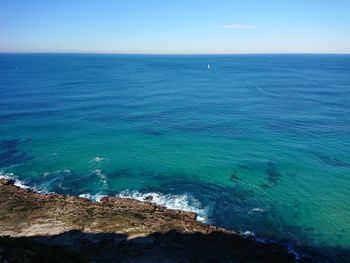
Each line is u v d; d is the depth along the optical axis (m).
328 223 36.22
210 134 66.44
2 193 39.09
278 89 130.25
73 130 68.88
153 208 36.97
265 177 46.69
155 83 150.75
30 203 36.59
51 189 43.47
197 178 46.50
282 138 63.53
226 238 31.55
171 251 28.39
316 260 30.52
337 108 90.50
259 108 91.56
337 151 56.28
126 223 32.19
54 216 33.38
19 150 57.03
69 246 27.84
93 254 27.00
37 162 51.88
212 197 41.47
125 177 46.91
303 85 143.00
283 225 35.81
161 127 71.62
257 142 61.19
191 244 29.83
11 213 33.62
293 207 39.22
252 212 38.28
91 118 79.19
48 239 28.81
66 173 48.16
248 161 52.06
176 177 46.78
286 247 32.22
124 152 56.19
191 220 34.72
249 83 151.62
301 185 44.44
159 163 51.56
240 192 42.62
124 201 38.59
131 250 28.00
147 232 30.86
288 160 52.47
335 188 43.66
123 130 69.12
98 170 49.06
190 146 59.16
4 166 50.34
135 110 88.94
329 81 158.88
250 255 29.30
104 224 31.86
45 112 85.06
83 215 33.62
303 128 70.19
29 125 72.38
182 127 71.69
